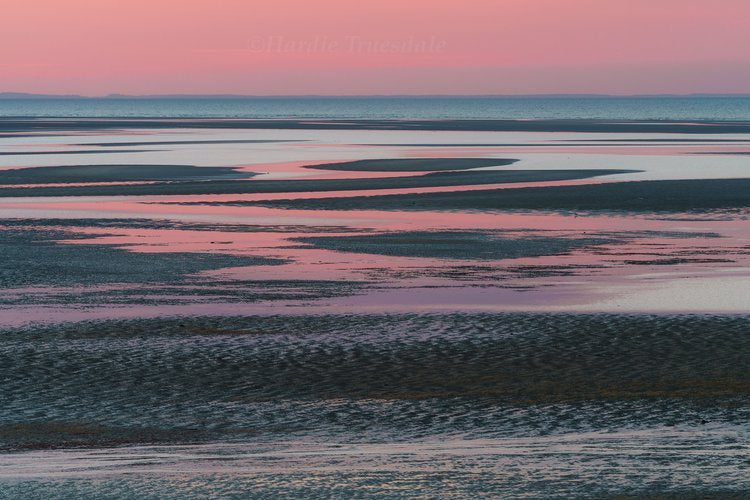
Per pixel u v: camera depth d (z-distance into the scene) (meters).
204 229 74.50
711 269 58.09
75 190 102.81
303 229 74.44
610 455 25.44
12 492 21.89
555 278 55.50
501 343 41.19
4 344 41.22
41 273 56.81
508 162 137.75
